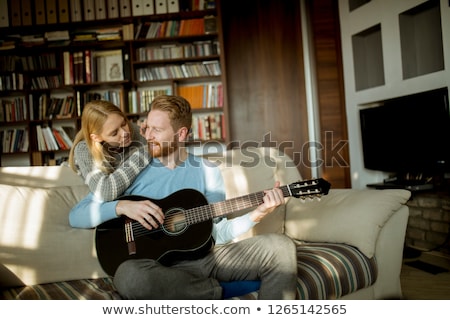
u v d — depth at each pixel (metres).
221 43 4.17
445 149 2.96
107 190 1.44
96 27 4.43
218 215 1.43
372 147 3.71
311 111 4.28
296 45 4.52
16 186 1.59
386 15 3.53
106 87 4.42
